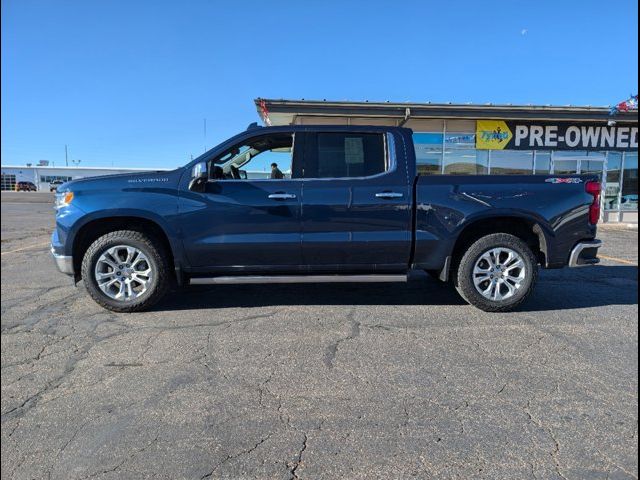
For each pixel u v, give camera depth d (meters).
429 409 3.07
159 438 2.78
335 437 2.77
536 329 4.57
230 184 5.00
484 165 17.31
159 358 3.91
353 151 5.12
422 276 6.96
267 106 14.76
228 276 5.12
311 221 4.98
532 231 5.25
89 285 5.03
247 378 3.53
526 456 2.57
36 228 16.17
